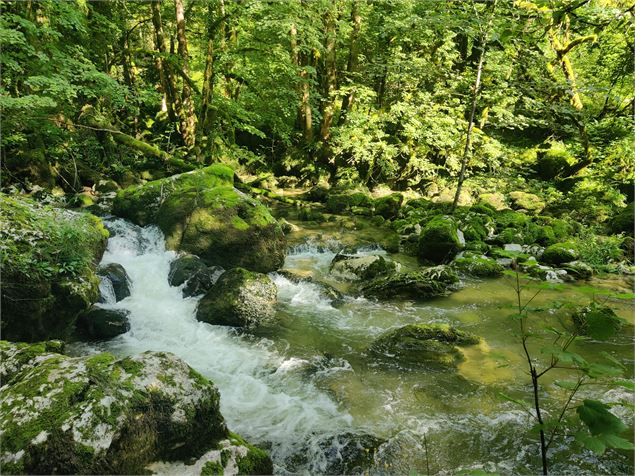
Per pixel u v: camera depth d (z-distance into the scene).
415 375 4.92
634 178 13.68
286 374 4.95
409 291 7.25
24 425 2.36
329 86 16.16
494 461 3.61
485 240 10.11
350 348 5.57
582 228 10.97
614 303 6.98
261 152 17.44
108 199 10.21
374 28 15.89
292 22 12.43
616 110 14.81
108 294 6.26
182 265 7.07
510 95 13.11
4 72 9.30
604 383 4.66
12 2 9.47
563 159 15.29
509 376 4.86
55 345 3.66
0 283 4.51
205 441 2.90
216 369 5.03
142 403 2.62
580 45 13.19
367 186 16.05
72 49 10.88
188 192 8.30
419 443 3.80
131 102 14.56
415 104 15.38
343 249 9.74
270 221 8.02
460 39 17.81
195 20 16.92
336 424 4.06
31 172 10.38
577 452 3.69
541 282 1.76
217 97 14.86
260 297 6.43
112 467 2.37
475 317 6.49
